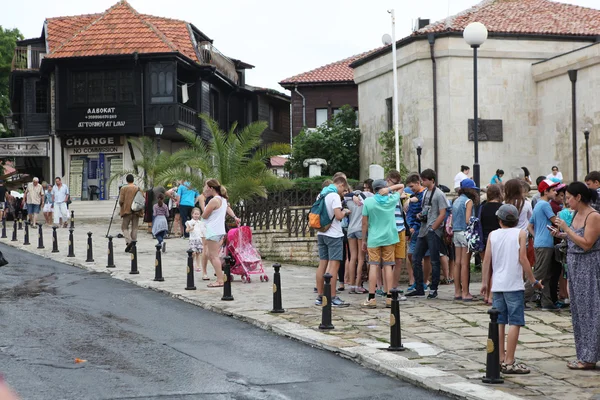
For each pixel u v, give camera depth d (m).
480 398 7.68
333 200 13.29
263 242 22.23
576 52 30.61
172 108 40.69
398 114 34.06
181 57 40.97
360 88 37.78
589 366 9.07
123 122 40.81
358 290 15.02
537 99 32.75
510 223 8.97
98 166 41.97
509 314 8.89
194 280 16.98
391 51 34.38
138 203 22.88
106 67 40.97
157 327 11.55
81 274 18.09
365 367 9.30
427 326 11.54
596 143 30.14
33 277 17.33
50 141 42.31
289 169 40.59
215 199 15.84
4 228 28.14
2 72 56.44
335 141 38.69
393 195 13.34
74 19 45.91
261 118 54.44
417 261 14.43
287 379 8.59
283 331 11.20
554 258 13.06
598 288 9.01
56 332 10.89
